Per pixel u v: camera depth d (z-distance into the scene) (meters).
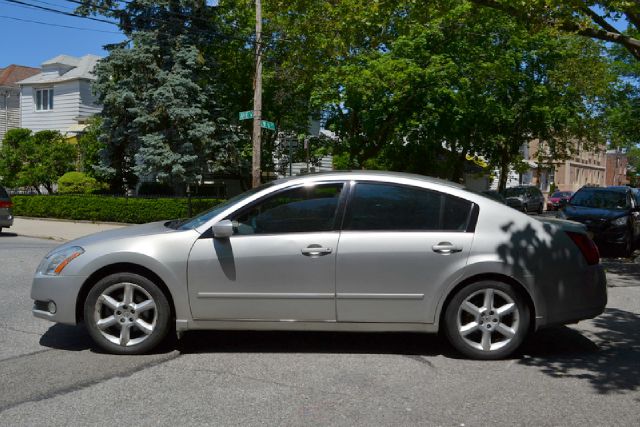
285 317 4.91
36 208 22.52
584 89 28.14
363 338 5.59
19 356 4.95
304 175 5.23
